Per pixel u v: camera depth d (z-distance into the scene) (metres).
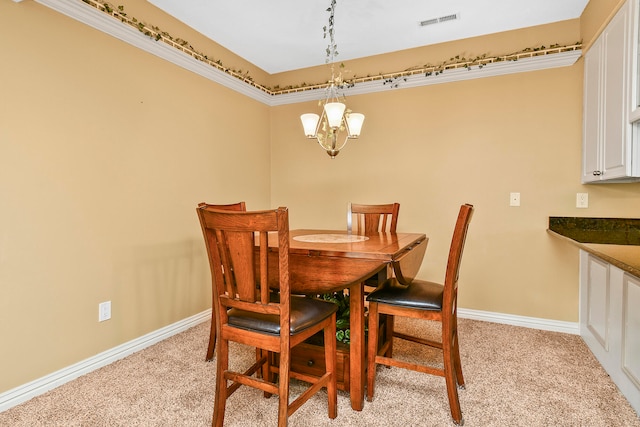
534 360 2.24
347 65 3.46
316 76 3.62
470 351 2.38
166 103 2.58
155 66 2.49
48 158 1.87
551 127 2.78
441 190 3.14
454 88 3.07
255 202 3.62
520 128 2.87
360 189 3.46
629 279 1.75
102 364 2.15
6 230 1.71
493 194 2.96
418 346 2.46
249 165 3.53
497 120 2.94
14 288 1.75
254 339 1.43
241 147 3.41
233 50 3.22
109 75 2.18
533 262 2.86
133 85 2.34
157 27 2.49
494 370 2.11
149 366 2.16
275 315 1.46
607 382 1.96
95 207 2.11
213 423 1.51
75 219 2.01
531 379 2.00
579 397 1.81
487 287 3.01
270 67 3.64
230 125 3.25
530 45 2.80
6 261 1.72
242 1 2.43
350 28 2.82
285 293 1.35
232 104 3.28
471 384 1.95
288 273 1.34
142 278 2.42
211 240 1.47
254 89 3.50
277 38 2.99
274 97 3.76
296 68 3.67
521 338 2.62
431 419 1.64
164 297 2.59
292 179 3.78
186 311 2.79
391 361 1.75
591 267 2.41
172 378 2.02
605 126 2.21
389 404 1.76
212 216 1.41
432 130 3.16
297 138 3.74
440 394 1.86
